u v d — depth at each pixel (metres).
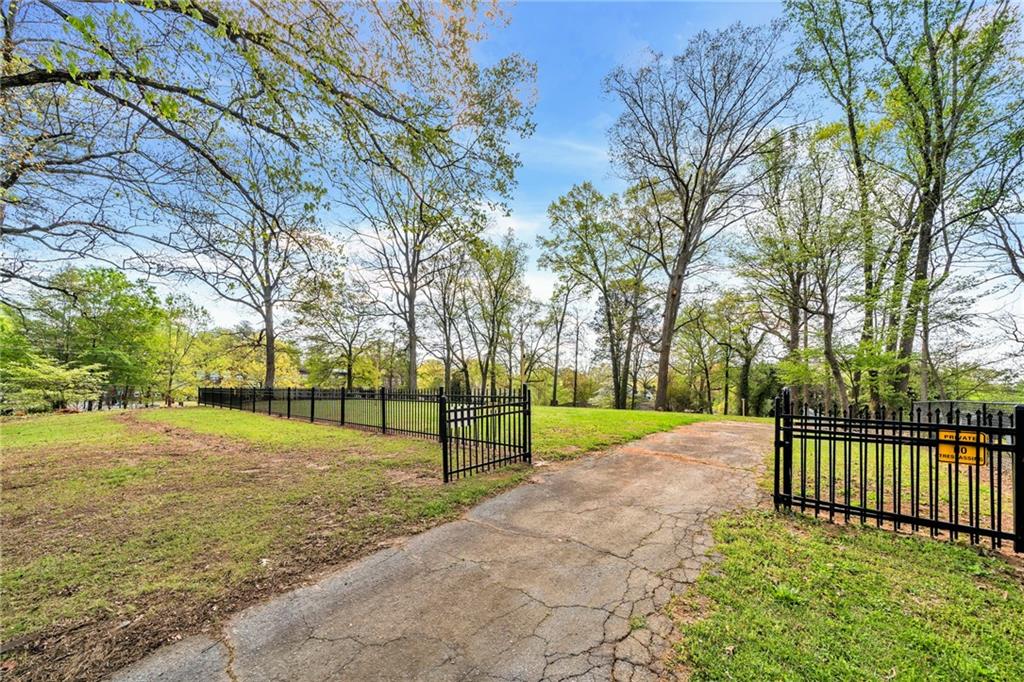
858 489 5.37
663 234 25.08
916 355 13.02
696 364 33.34
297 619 2.74
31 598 2.94
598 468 6.52
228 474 6.28
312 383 36.09
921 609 2.71
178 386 29.16
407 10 4.77
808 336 19.88
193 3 4.39
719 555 3.54
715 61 18.53
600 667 2.26
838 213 13.12
